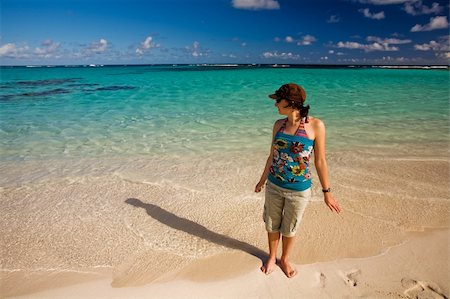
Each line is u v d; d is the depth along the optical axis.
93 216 3.90
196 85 20.12
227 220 3.80
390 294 2.65
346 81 22.88
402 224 3.63
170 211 4.01
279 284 2.80
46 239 3.43
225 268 3.00
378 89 17.14
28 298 2.64
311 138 2.47
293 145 2.47
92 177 5.05
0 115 10.08
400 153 6.02
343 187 4.57
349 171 5.16
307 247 3.26
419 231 3.49
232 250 3.26
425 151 6.13
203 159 5.84
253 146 6.57
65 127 8.37
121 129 8.12
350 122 8.70
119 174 5.16
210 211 4.00
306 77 27.22
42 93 16.14
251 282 2.83
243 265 3.04
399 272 2.89
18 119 9.42
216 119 9.28
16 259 3.11
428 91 16.11
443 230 3.50
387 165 5.40
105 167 5.47
